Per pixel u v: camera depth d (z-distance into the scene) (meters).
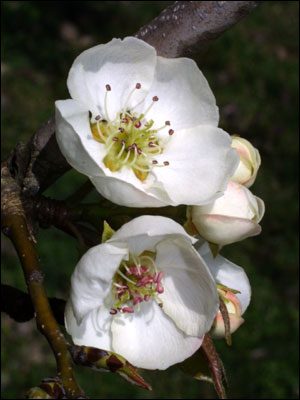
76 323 0.19
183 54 0.21
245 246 0.56
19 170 0.21
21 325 0.49
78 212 0.21
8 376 0.47
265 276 0.54
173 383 0.47
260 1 0.21
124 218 0.21
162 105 0.21
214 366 0.20
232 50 0.70
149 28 0.21
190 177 0.20
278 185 0.61
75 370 0.47
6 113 0.59
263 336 0.51
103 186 0.19
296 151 0.64
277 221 0.58
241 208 0.20
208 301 0.19
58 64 0.65
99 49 0.20
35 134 0.21
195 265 0.19
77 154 0.19
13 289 0.21
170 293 0.20
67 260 0.51
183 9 0.21
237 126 0.65
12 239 0.20
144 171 0.21
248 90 0.68
